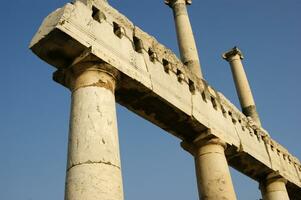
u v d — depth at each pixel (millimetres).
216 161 13469
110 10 11633
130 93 11781
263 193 17672
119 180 8758
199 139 13883
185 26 17453
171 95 12672
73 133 9148
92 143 8852
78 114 9375
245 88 21188
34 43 9797
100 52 10242
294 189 19656
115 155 9055
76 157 8719
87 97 9594
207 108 14562
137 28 12531
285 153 19688
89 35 10219
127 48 11531
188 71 14570
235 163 16312
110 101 9898
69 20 9773
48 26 9711
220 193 12750
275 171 17453
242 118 17344
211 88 15727
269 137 18750
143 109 12656
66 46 9898
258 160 16500
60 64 10430
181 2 18281
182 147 14430
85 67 10078
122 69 10805
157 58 12883
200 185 13320
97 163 8594
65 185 8648
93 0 11094
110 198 8281
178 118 13234
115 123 9656
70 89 10281
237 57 22406
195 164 13914
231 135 15281
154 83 12047
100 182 8352
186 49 16734
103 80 10109
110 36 11039
